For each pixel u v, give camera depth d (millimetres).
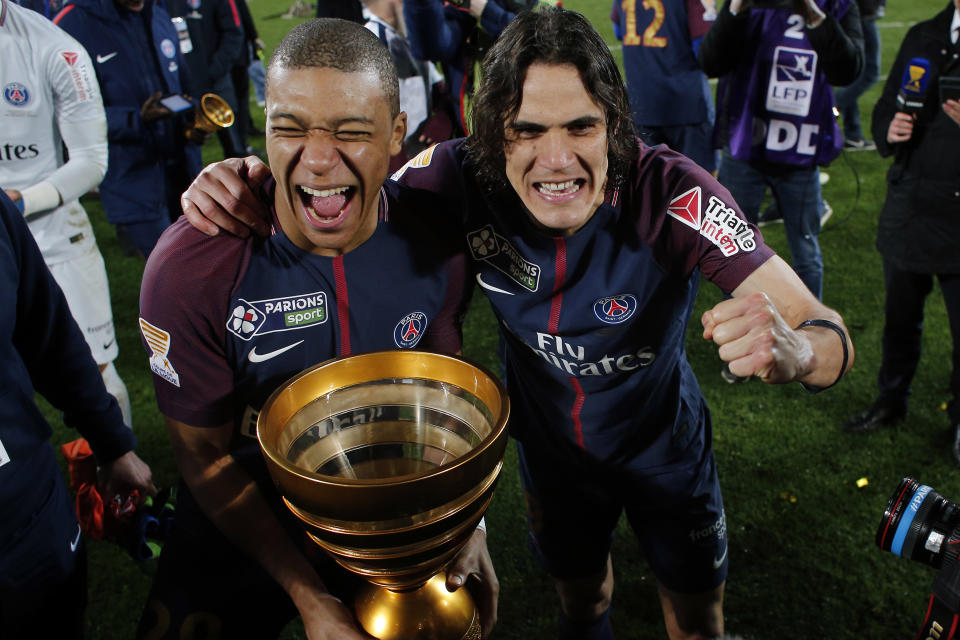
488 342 3777
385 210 1246
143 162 3334
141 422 3154
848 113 6312
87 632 2168
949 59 2402
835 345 1110
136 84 3270
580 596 1859
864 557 2354
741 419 3057
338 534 788
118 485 1644
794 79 3061
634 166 1334
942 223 2496
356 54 983
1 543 1251
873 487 2645
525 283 1380
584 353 1434
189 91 3660
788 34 3035
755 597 2229
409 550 810
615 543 2484
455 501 797
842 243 4703
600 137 1150
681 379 1597
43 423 1347
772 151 3176
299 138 996
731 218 1271
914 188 2539
